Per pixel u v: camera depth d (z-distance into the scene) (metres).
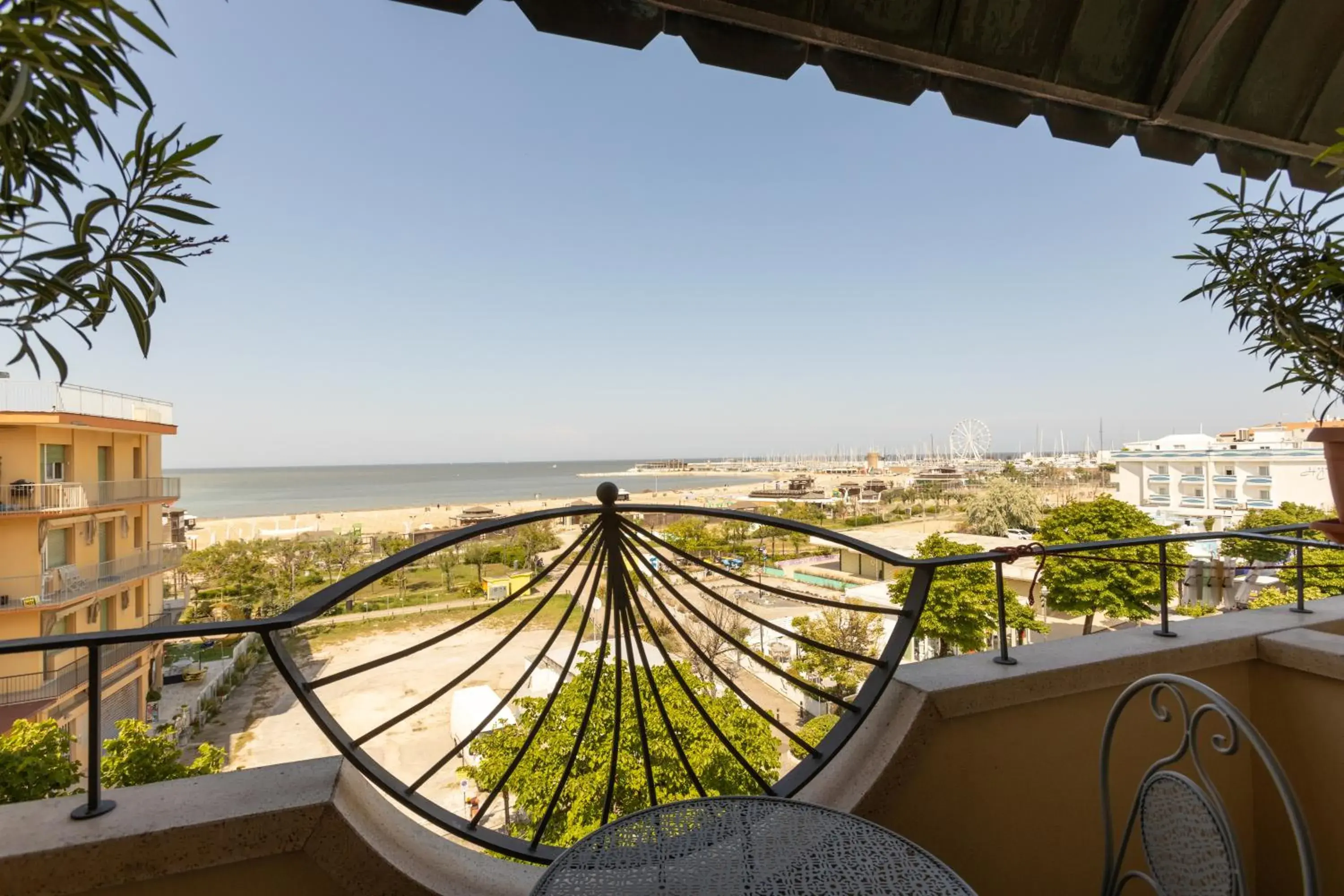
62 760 3.34
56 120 0.74
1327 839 1.36
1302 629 1.54
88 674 0.82
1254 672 1.51
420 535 25.42
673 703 5.93
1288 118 1.67
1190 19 1.43
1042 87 1.43
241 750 10.06
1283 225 1.32
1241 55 1.55
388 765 9.48
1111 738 1.02
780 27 1.20
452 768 9.24
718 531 27.67
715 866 0.87
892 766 1.16
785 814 0.98
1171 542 1.50
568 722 5.75
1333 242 1.25
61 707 9.20
